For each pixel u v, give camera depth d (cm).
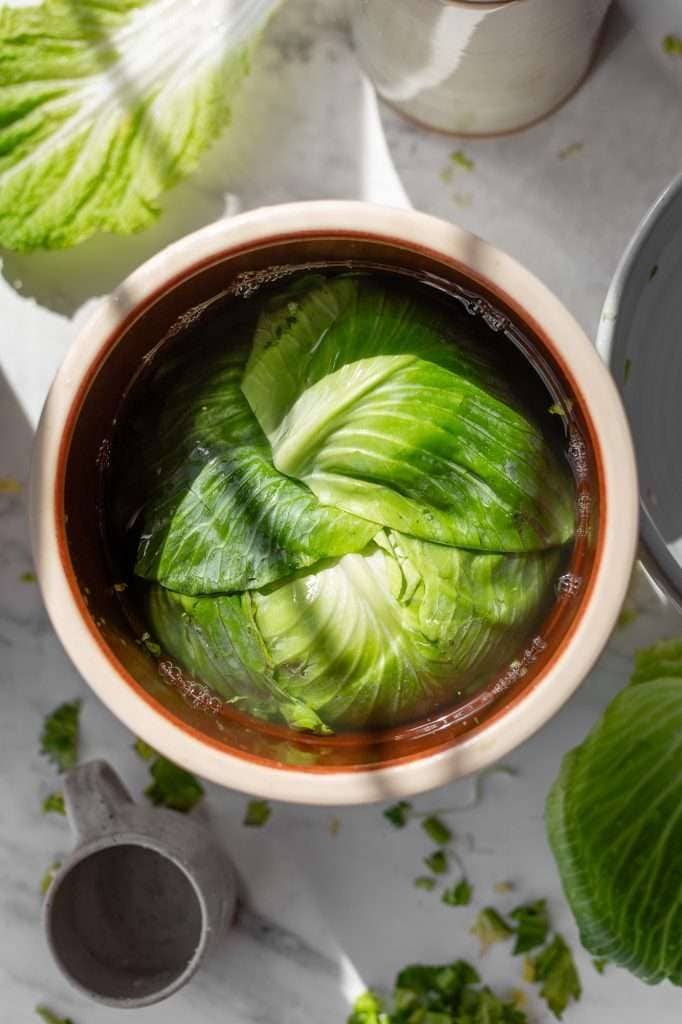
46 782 93
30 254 90
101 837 85
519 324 78
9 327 91
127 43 89
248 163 90
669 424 89
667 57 89
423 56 82
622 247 90
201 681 82
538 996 92
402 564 79
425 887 92
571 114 90
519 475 80
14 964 94
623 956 89
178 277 77
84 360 76
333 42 90
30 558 92
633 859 89
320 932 93
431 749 77
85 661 76
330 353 80
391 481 79
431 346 80
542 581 80
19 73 88
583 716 91
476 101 85
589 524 78
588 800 89
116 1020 94
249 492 79
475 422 79
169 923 92
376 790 76
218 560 79
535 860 92
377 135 90
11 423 91
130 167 89
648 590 90
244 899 93
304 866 92
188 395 81
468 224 90
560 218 90
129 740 93
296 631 79
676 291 88
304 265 80
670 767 89
